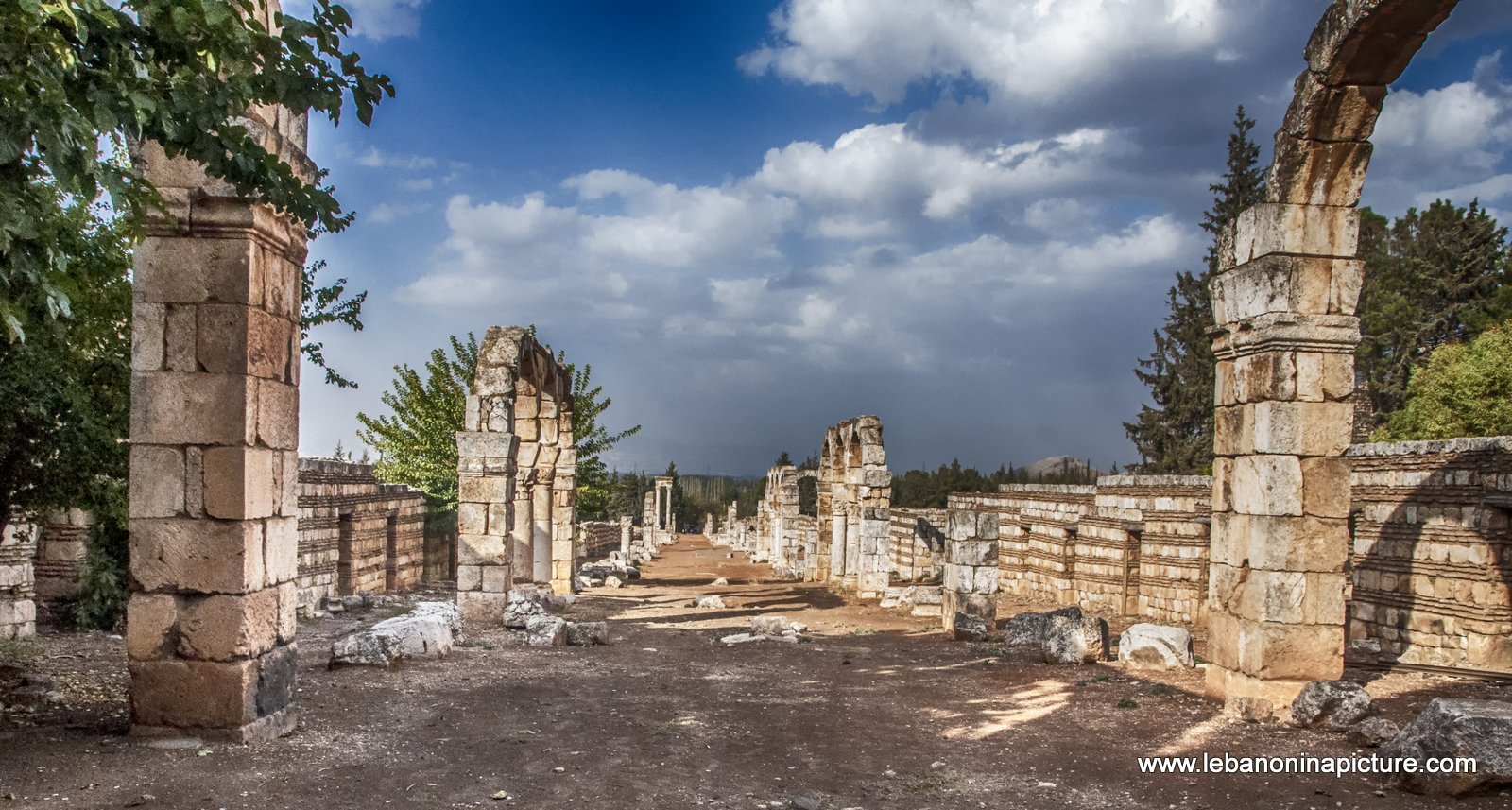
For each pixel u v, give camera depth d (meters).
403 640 13.48
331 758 8.06
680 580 39.81
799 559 44.50
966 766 8.63
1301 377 10.65
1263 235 10.80
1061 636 14.45
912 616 23.03
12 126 5.27
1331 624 10.56
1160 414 43.59
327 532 22.16
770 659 15.55
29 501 11.16
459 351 35.44
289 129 9.16
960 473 70.31
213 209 8.25
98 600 14.77
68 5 5.38
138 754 7.75
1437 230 43.19
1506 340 26.47
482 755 8.47
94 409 11.07
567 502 28.83
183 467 8.27
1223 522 11.43
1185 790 7.86
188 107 6.48
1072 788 7.94
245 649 8.25
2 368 9.98
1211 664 11.52
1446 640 14.45
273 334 8.77
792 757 8.88
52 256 6.01
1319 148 10.54
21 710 9.09
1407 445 15.43
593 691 11.95
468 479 19.41
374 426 35.22
